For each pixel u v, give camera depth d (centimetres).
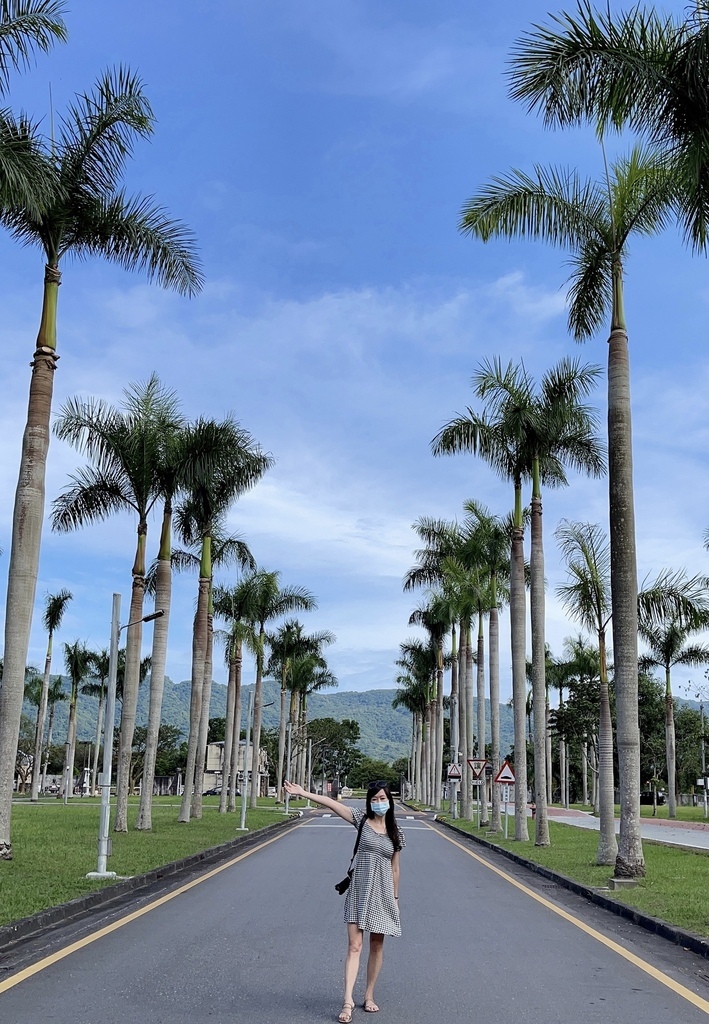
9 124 1756
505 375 2880
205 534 3647
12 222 2002
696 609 2723
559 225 2017
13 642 1802
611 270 1983
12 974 855
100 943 1018
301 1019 705
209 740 13388
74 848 2086
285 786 765
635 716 1745
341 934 1102
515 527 3141
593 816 5769
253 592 4888
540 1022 707
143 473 2972
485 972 899
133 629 2986
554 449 2942
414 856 2442
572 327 2161
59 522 2995
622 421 1867
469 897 1534
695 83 1411
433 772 7650
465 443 3064
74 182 2045
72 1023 685
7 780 1761
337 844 2758
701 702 6103
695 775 8781
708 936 1067
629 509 1838
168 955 953
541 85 1639
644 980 875
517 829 2944
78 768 11450
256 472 3394
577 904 1473
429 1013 732
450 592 4706
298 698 8612
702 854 2439
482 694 4438
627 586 1805
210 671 4300
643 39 1586
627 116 1572
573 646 5766
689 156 1427
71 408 2912
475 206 2052
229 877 1753
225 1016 711
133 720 2945
